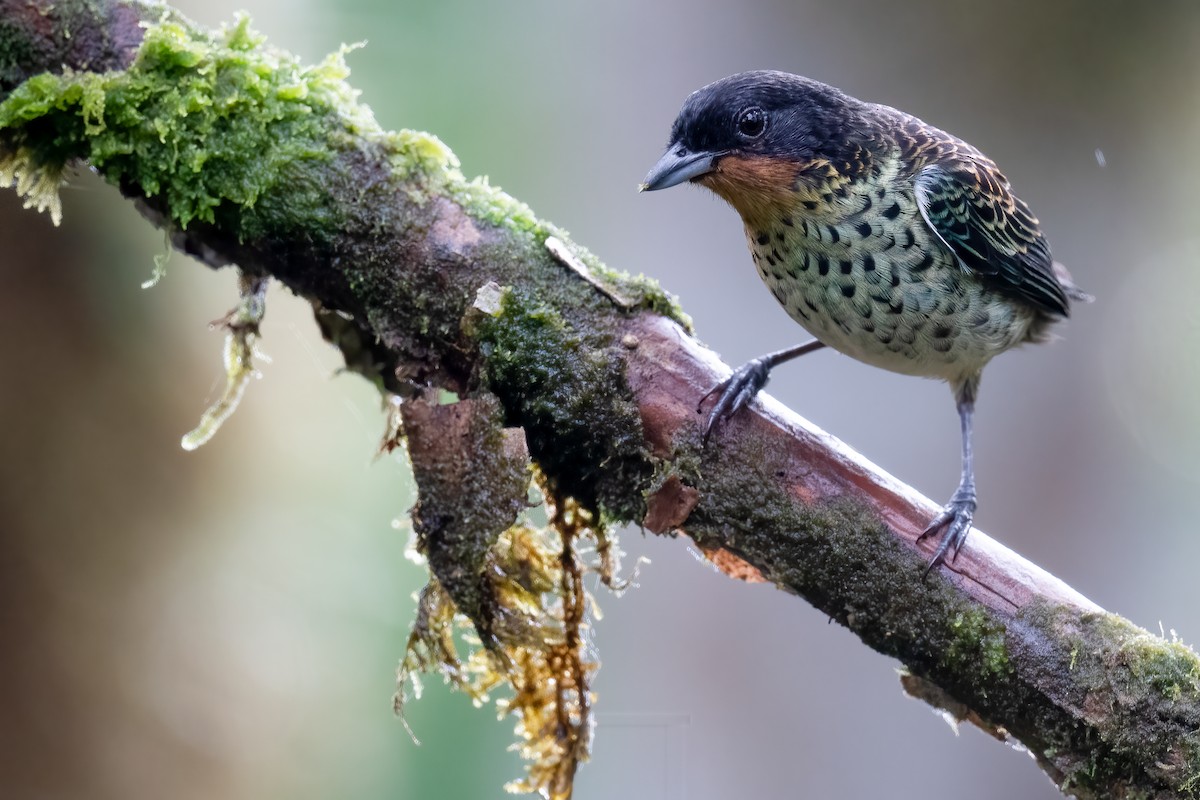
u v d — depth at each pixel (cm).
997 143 1747
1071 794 624
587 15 1563
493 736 1220
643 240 1602
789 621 1619
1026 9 1672
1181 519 1681
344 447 1136
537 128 1509
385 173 653
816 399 1595
